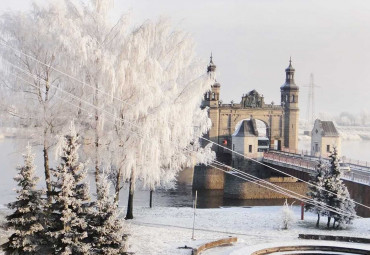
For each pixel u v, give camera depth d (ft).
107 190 90.58
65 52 129.39
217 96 409.49
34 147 144.77
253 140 363.97
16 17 135.95
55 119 136.98
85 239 89.10
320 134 341.00
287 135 421.18
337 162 161.38
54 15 130.31
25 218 87.81
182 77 147.23
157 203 267.59
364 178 221.66
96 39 133.90
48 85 133.69
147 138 131.34
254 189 321.93
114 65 131.13
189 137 148.87
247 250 118.42
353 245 128.36
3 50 135.33
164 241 123.44
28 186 89.04
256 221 160.97
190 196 321.52
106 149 137.28
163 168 154.61
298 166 294.05
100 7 137.90
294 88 421.59
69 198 87.71
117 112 134.21
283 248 124.36
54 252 88.99
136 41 131.75
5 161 401.08
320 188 158.51
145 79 132.36
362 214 208.44
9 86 137.28
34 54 135.13
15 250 89.81
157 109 133.28
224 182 341.00
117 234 88.79
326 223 163.73
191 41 145.48
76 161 90.68
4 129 139.13
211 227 147.84
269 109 417.28
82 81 131.03
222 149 405.80
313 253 123.65
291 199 318.86
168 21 142.92
